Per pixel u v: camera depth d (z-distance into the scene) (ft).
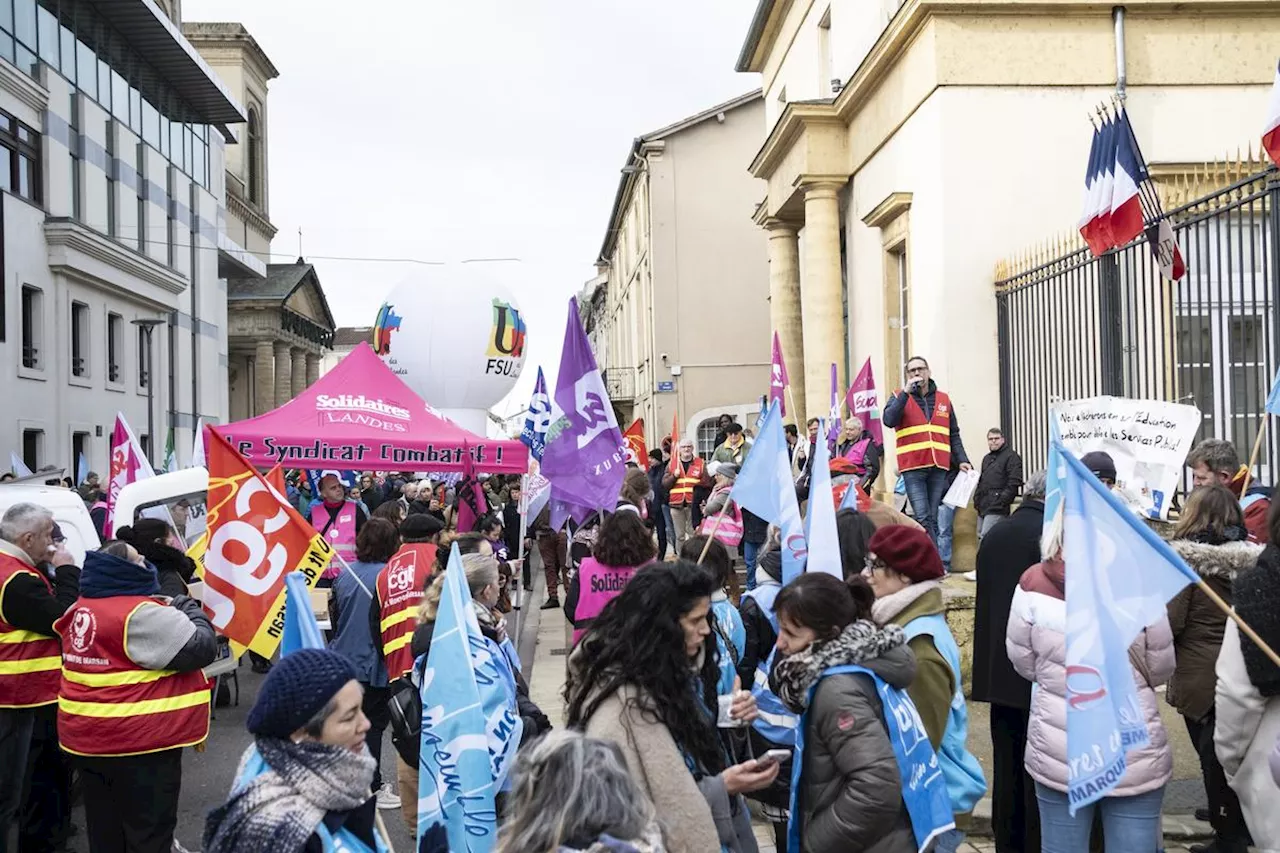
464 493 39.75
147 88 111.14
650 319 111.45
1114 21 40.81
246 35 170.91
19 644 19.19
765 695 15.06
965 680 27.40
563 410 25.40
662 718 10.31
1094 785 11.94
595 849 7.60
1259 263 35.12
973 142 40.98
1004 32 41.04
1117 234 29.78
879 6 50.31
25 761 19.43
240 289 164.86
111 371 101.19
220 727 30.19
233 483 18.24
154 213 112.27
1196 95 40.96
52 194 88.89
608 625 10.73
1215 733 13.50
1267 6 40.65
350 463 31.68
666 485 54.70
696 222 109.29
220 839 8.80
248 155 176.96
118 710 16.71
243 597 18.07
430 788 13.78
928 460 35.17
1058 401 26.43
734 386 108.68
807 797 11.64
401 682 19.85
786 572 17.48
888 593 14.02
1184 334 34.32
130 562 17.38
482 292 63.57
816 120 54.54
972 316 40.86
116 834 17.29
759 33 75.51
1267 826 12.91
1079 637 12.18
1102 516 12.30
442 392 62.95
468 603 14.44
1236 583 12.96
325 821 9.00
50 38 89.51
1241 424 33.96
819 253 54.85
